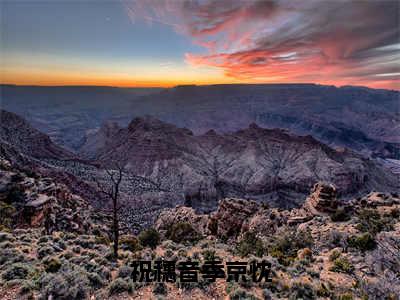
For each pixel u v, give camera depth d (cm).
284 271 1552
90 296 1112
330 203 3703
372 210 2981
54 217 3725
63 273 1188
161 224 6538
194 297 1178
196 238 3822
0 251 1475
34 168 9594
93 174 13375
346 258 1745
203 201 16775
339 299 1223
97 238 2509
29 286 1070
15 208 3541
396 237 1667
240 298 1136
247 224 4384
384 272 1392
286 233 2828
